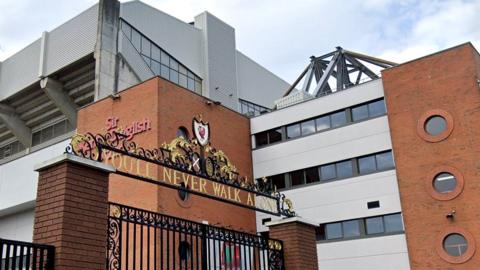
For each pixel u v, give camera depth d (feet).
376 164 85.20
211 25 130.31
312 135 92.89
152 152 28.32
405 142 81.82
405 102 83.41
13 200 84.69
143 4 110.42
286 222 36.01
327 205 87.86
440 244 74.95
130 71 99.60
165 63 114.01
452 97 79.10
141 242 25.04
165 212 70.13
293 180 93.25
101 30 96.17
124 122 79.10
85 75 106.01
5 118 120.98
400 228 80.02
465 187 74.90
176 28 120.26
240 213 87.25
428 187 78.02
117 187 74.59
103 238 21.57
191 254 28.25
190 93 84.12
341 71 116.88
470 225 73.10
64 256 19.57
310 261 35.91
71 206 20.53
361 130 87.76
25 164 85.81
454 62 80.28
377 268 80.18
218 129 89.56
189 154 30.37
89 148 23.53
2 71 121.70
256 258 33.68
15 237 85.71
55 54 108.06
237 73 139.33
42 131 123.54
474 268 71.36
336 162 89.20
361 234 83.30
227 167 32.96
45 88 108.88
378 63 113.50
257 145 99.09
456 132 77.56
